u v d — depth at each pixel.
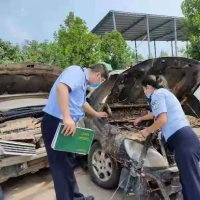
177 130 2.98
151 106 3.11
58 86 2.69
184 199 2.95
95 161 4.13
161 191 2.98
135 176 3.17
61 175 2.92
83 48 16.05
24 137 3.90
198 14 15.76
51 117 2.88
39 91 5.49
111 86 4.10
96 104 4.21
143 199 3.44
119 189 3.92
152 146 3.32
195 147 2.94
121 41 18.27
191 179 2.87
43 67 4.69
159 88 3.17
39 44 20.70
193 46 16.55
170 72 4.09
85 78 2.94
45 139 2.94
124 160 3.39
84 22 16.64
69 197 2.96
